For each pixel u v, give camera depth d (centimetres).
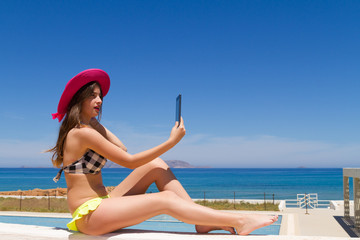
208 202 2120
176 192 256
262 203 2055
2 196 2470
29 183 8875
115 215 233
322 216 1490
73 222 246
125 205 235
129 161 242
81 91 254
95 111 260
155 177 263
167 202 233
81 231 247
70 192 251
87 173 250
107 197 259
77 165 246
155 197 236
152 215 235
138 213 232
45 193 2820
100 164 254
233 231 246
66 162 249
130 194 263
